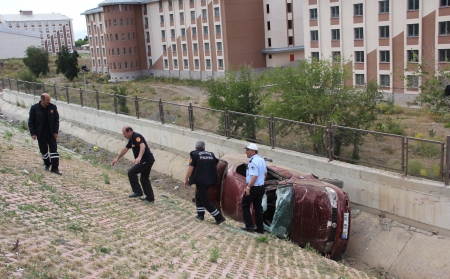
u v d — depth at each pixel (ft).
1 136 53.93
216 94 73.67
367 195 37.27
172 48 226.17
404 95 125.90
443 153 32.48
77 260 17.25
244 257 23.45
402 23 123.85
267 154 46.55
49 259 16.81
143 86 208.33
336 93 57.98
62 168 40.57
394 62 128.26
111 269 17.25
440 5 114.83
